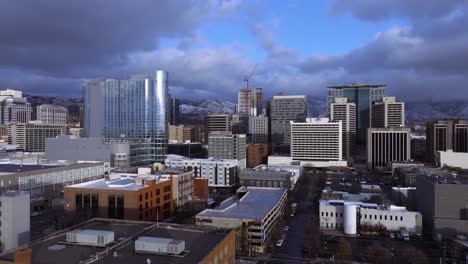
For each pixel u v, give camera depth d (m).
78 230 88.88
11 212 124.75
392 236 171.25
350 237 172.12
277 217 183.25
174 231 96.25
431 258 143.50
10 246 124.25
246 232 148.75
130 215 168.50
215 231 97.19
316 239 156.62
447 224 170.62
